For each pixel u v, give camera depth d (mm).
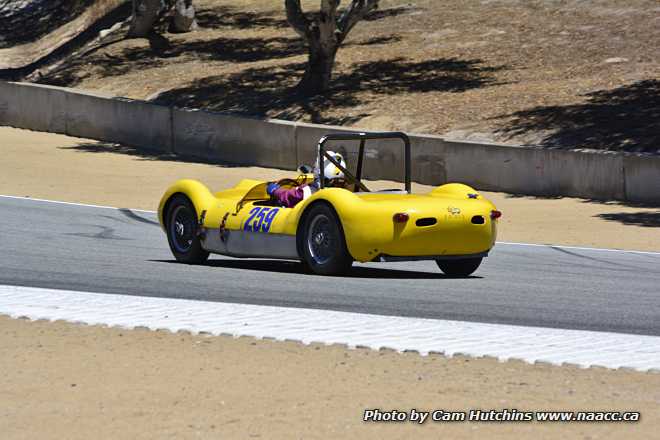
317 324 32031
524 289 41938
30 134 130000
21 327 31609
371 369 26469
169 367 26625
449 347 28812
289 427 21422
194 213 48500
